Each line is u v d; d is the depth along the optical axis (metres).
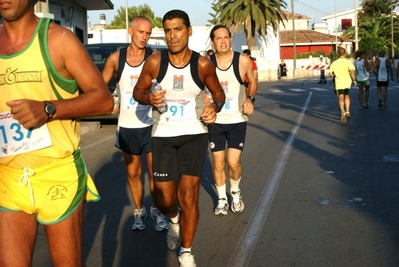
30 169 3.04
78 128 3.28
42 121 2.87
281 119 15.48
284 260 4.87
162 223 5.80
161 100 4.50
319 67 34.44
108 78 5.90
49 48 3.02
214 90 4.83
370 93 23.98
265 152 10.20
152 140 4.79
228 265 4.79
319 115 16.22
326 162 9.12
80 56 3.08
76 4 23.72
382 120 14.52
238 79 6.24
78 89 3.23
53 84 3.04
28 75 2.99
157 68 4.72
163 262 4.93
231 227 5.84
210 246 5.27
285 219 6.06
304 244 5.26
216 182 6.36
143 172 8.86
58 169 3.09
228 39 6.19
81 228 3.22
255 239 5.44
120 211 6.58
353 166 8.75
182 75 4.68
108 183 8.05
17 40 3.03
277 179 7.95
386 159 9.24
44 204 3.07
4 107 3.03
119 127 5.83
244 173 8.41
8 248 3.02
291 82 38.12
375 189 7.27
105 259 5.02
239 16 43.94
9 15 2.94
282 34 72.88
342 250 5.08
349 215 6.15
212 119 4.52
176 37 4.55
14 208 3.06
